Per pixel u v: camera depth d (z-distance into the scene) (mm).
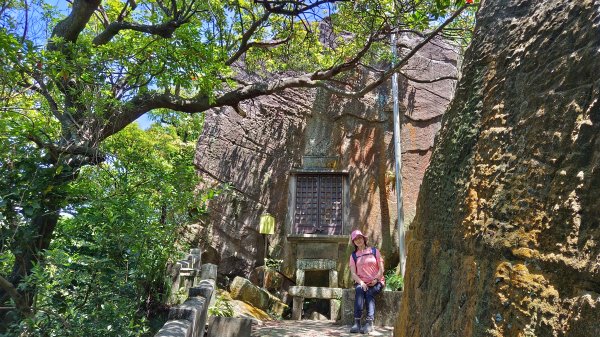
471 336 1726
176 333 3383
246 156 11633
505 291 1577
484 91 2107
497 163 1848
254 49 9789
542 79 1704
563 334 1302
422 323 2303
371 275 6727
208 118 12047
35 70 4398
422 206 2615
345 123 11602
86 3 5555
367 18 7980
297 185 11117
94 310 4363
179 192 6320
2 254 4211
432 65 11891
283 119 11820
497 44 2113
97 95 4984
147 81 5766
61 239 5184
